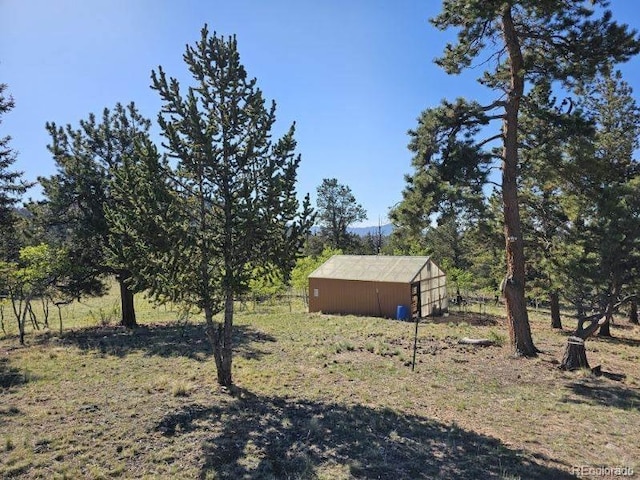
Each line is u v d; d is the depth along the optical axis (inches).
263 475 254.5
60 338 773.3
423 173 567.8
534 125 618.5
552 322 1023.6
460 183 554.9
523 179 845.8
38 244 847.7
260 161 417.7
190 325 916.0
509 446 315.9
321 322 947.3
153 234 350.9
